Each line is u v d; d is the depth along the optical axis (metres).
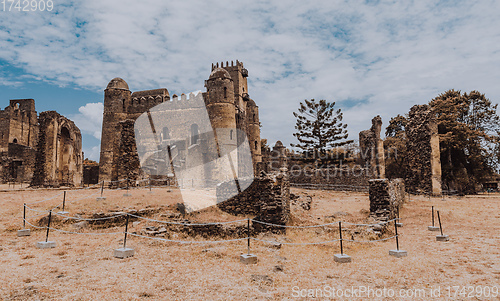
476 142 39.09
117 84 54.03
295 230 13.20
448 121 37.62
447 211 18.89
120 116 52.66
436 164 30.45
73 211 13.93
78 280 6.62
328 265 8.54
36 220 12.78
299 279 7.28
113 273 7.16
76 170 41.75
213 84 46.22
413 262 8.93
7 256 8.44
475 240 11.74
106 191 20.03
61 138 38.78
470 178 37.84
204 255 9.06
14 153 53.91
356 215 17.34
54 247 9.52
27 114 72.44
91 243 10.09
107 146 51.78
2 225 12.14
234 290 6.39
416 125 32.97
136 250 9.35
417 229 14.50
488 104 44.09
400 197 21.81
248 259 8.36
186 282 6.76
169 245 10.16
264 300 5.92
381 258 9.39
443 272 7.96
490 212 18.62
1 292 5.84
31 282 6.46
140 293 6.00
